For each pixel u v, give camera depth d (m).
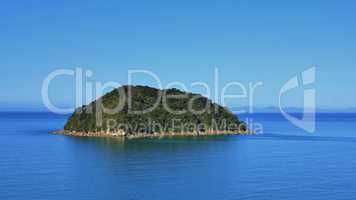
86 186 74.31
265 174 86.38
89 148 133.75
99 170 91.12
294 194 68.69
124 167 95.50
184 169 93.00
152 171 90.38
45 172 87.50
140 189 72.50
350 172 88.62
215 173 87.75
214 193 69.62
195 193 69.62
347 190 71.56
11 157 110.25
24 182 76.75
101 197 66.88
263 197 66.88
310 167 95.50
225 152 124.69
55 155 115.44
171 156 115.19
